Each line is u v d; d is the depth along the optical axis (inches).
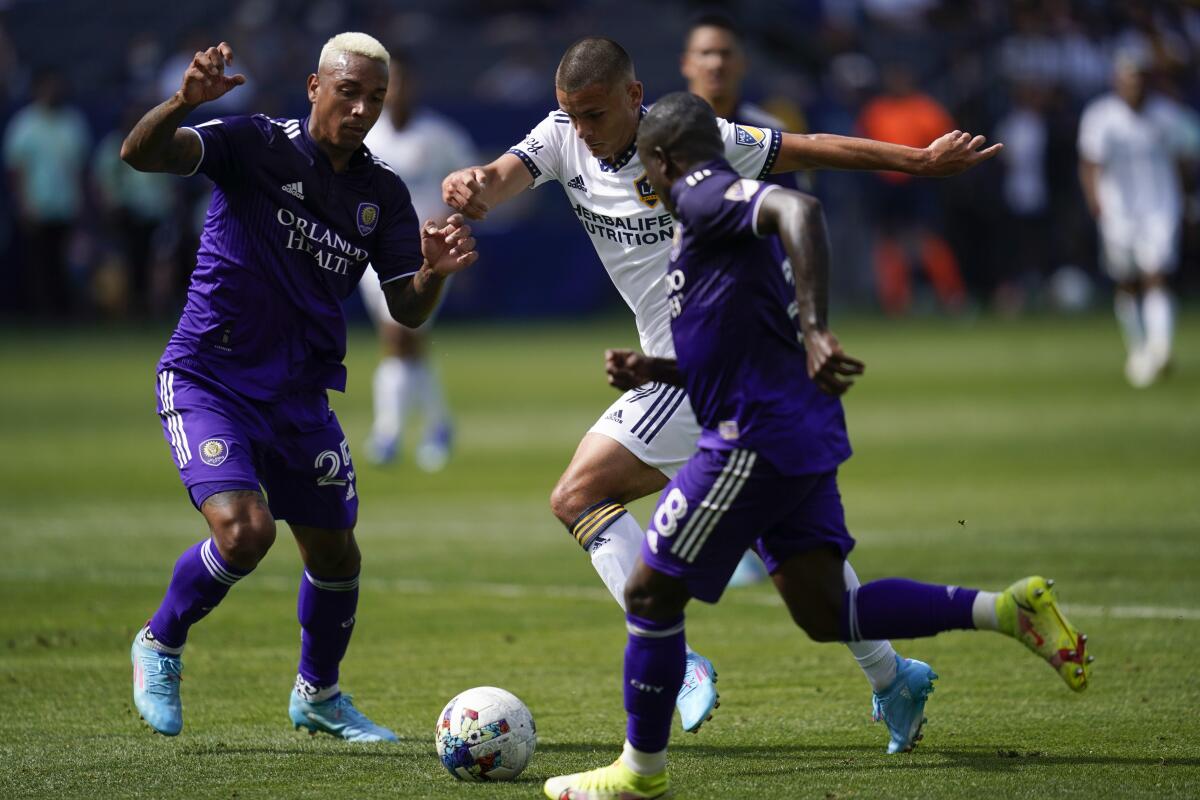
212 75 706.2
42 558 1254.9
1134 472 1626.5
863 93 4018.2
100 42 4500.5
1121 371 2689.5
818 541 637.9
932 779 648.4
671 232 793.6
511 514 1475.1
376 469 1831.9
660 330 810.8
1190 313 3917.3
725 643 946.7
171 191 3622.0
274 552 1317.7
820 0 4335.6
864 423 2124.8
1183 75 3929.6
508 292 3855.8
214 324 746.8
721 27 1109.7
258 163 745.0
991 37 3998.5
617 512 796.0
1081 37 4020.7
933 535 1291.8
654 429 794.8
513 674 875.4
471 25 4589.1
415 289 764.0
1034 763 671.8
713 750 711.7
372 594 1107.9
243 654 935.0
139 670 724.0
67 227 3550.7
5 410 2372.0
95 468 1804.9
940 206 3949.3
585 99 759.1
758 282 606.2
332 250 757.3
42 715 788.0
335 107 740.0
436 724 709.9
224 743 737.6
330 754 715.4
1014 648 913.5
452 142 1911.9
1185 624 953.5
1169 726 732.7
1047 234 4008.4
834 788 639.1
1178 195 2498.8
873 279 4057.6
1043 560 1171.3
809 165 775.1
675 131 613.0
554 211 3882.9
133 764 695.7
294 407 754.8
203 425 729.0
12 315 3774.6
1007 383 2554.1
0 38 4180.6
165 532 1381.6
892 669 692.7
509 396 2517.2
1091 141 2484.0
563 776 647.1
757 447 606.2
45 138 3479.3
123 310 3708.2
